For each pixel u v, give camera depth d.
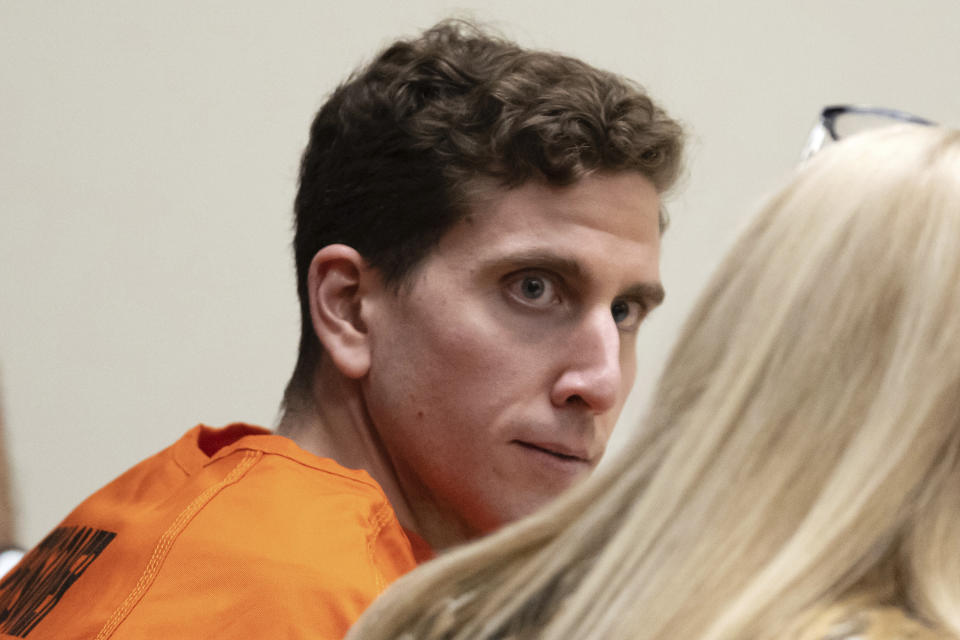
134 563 2.58
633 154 2.80
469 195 2.75
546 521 2.11
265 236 6.49
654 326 4.26
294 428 3.08
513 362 2.78
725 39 6.82
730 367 2.00
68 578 2.72
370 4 6.46
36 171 6.27
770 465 1.92
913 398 1.87
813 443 1.91
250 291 6.50
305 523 2.56
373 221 2.84
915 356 1.88
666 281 6.50
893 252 1.94
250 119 6.45
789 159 6.87
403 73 2.86
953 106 7.05
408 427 2.86
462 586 2.12
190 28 6.38
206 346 6.47
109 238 6.35
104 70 6.32
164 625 2.44
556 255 2.75
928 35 7.02
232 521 2.58
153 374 6.40
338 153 2.93
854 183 2.03
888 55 7.01
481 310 2.78
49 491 6.27
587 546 2.06
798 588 1.80
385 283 2.85
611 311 2.94
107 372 6.36
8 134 6.23
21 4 6.23
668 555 1.92
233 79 6.43
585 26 6.64
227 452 2.84
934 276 1.90
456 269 2.78
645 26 6.71
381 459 2.97
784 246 2.05
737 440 1.95
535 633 2.04
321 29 6.46
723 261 2.18
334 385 3.00
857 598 1.81
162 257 6.40
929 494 1.87
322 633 2.42
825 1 6.91
